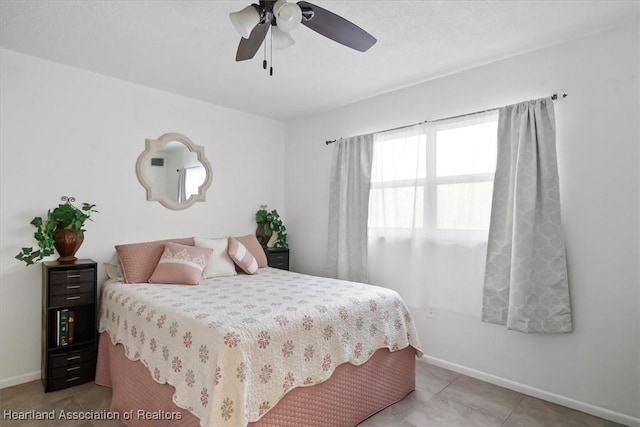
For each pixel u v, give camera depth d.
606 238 2.24
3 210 2.58
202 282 2.91
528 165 2.46
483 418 2.22
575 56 2.37
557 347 2.40
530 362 2.52
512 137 2.56
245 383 1.60
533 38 2.38
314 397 1.95
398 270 3.28
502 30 2.27
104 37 2.40
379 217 3.45
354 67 2.86
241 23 1.55
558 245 2.35
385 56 2.66
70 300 2.58
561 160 2.41
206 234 3.75
